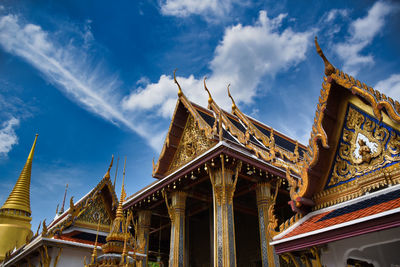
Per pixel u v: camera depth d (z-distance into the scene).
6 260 14.27
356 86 5.96
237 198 19.28
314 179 6.60
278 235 6.12
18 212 23.94
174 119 18.03
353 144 6.30
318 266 5.92
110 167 13.26
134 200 18.55
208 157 14.10
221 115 15.28
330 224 5.28
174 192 16.83
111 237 6.91
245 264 19.50
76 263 10.69
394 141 5.66
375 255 6.86
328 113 6.50
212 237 17.52
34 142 28.03
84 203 12.14
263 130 19.70
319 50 6.49
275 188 15.95
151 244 23.80
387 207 4.67
